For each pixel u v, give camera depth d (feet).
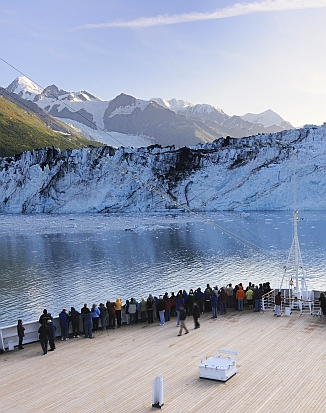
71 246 303.07
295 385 53.67
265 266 223.92
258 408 48.37
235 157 618.85
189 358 64.18
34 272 218.79
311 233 341.00
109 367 61.93
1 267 233.14
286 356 63.26
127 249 286.25
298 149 589.32
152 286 186.19
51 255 268.21
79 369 61.57
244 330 76.33
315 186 557.33
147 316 88.89
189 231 376.89
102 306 81.25
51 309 155.84
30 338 74.54
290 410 47.75
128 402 51.01
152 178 638.53
